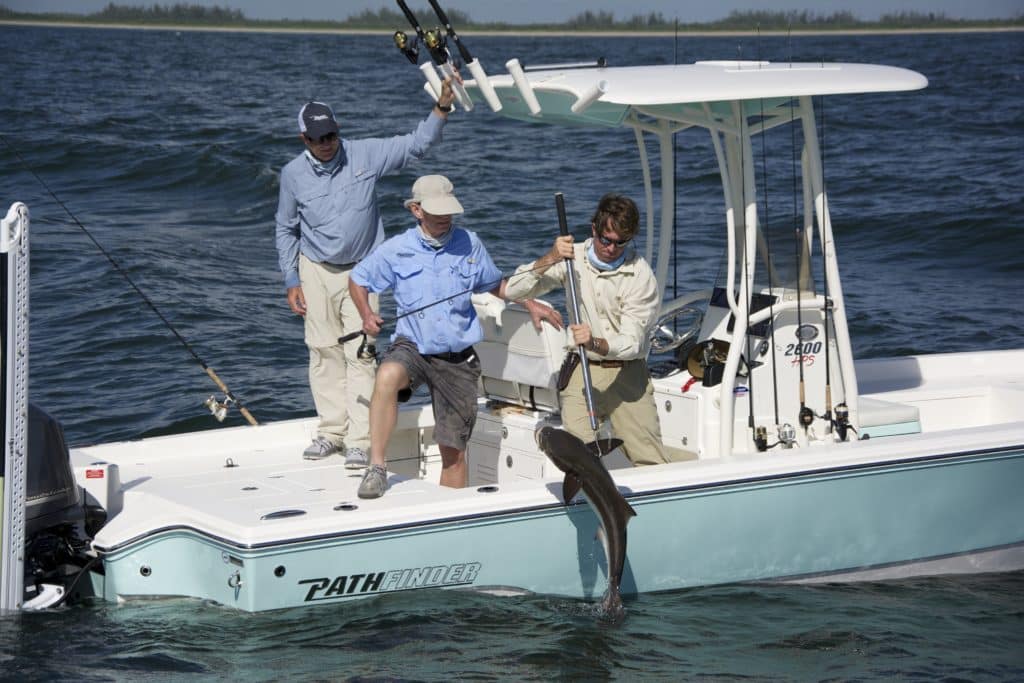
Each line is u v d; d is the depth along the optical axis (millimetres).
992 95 82188
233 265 32438
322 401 14320
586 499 12164
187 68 134750
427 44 13328
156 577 11875
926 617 12727
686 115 13539
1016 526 14172
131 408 20703
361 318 13234
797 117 14211
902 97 79875
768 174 46906
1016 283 30453
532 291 13383
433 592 11961
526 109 14312
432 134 13750
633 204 12766
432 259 12930
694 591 12930
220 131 61219
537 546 12219
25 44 199000
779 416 14375
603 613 12000
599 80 13422
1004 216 37125
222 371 22969
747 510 12906
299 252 14141
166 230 37375
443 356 13070
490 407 14961
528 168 45750
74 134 59188
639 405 13484
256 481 13023
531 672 11047
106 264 30938
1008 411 17312
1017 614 12891
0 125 63031
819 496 13164
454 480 13469
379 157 13789
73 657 10945
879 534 13531
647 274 13062
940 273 31672
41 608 11727
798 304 14062
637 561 12609
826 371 14477
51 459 12094
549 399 14383
